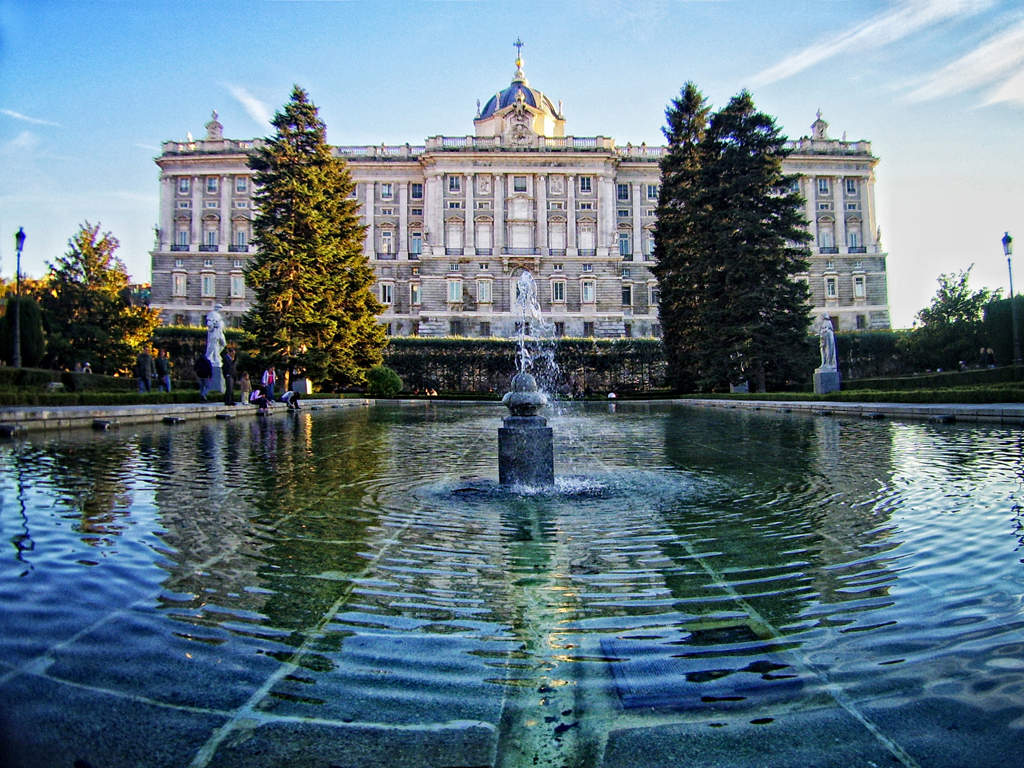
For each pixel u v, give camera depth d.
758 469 8.76
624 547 4.84
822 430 14.82
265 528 5.38
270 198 33.06
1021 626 3.25
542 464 7.34
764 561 4.44
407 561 4.48
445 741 2.32
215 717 2.47
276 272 31.97
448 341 43.22
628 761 2.21
